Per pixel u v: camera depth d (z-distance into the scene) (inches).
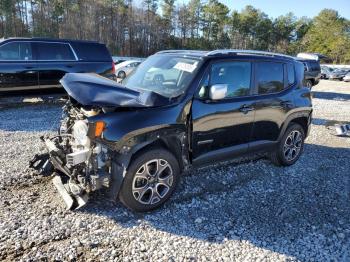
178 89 156.0
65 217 139.5
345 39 3351.4
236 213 152.5
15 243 121.0
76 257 116.1
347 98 690.2
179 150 153.6
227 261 119.6
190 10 3024.1
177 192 168.2
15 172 179.9
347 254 127.8
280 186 185.5
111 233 131.1
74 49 401.7
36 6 2311.8
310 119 224.5
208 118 159.9
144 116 138.6
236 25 3452.3
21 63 364.8
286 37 3826.3
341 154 254.1
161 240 128.9
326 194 178.9
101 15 2519.7
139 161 139.0
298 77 215.2
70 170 142.4
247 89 179.9
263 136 192.5
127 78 187.0
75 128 138.4
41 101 425.1
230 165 208.8
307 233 139.9
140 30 2706.7
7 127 284.5
